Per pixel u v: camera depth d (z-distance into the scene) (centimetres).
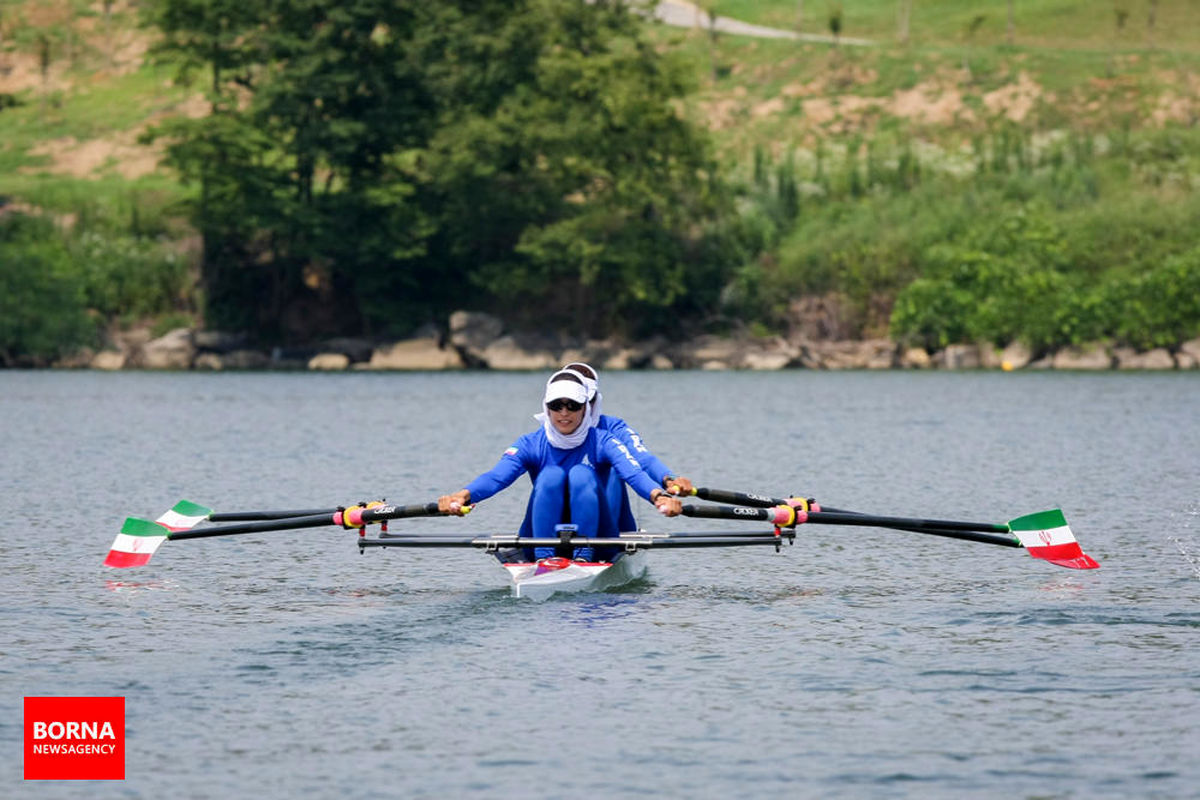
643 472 3366
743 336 19525
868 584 3431
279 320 19900
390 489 5441
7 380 15325
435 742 2144
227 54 19212
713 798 1903
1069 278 17950
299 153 19412
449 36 19375
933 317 18388
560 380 3400
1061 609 3077
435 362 19262
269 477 5866
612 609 3112
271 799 1914
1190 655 2633
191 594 3291
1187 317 17388
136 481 5684
